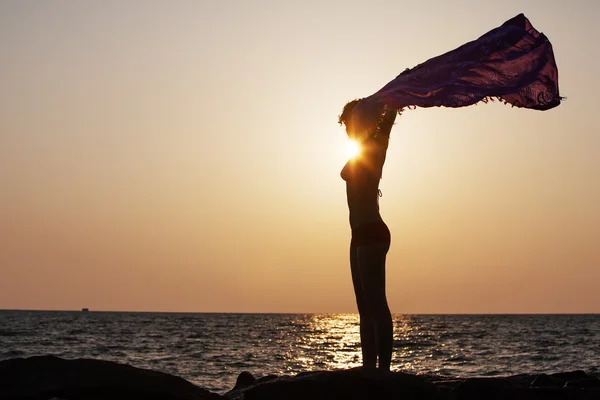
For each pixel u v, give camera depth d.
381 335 6.66
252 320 184.25
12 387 6.19
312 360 41.91
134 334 80.69
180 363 38.66
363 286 6.72
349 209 6.90
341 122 7.21
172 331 93.06
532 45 6.89
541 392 6.64
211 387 26.19
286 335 85.94
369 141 6.71
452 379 7.62
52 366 6.36
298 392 6.17
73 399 6.23
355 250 6.98
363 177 6.73
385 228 6.76
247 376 9.44
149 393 6.30
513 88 6.71
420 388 6.22
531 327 122.50
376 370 6.32
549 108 6.79
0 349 48.62
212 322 154.88
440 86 6.71
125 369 6.44
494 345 58.78
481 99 6.67
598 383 7.48
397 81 6.86
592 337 76.38
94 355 44.34
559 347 55.09
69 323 123.25
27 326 101.38
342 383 6.15
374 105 6.68
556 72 6.83
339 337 81.56
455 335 83.69
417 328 115.50
